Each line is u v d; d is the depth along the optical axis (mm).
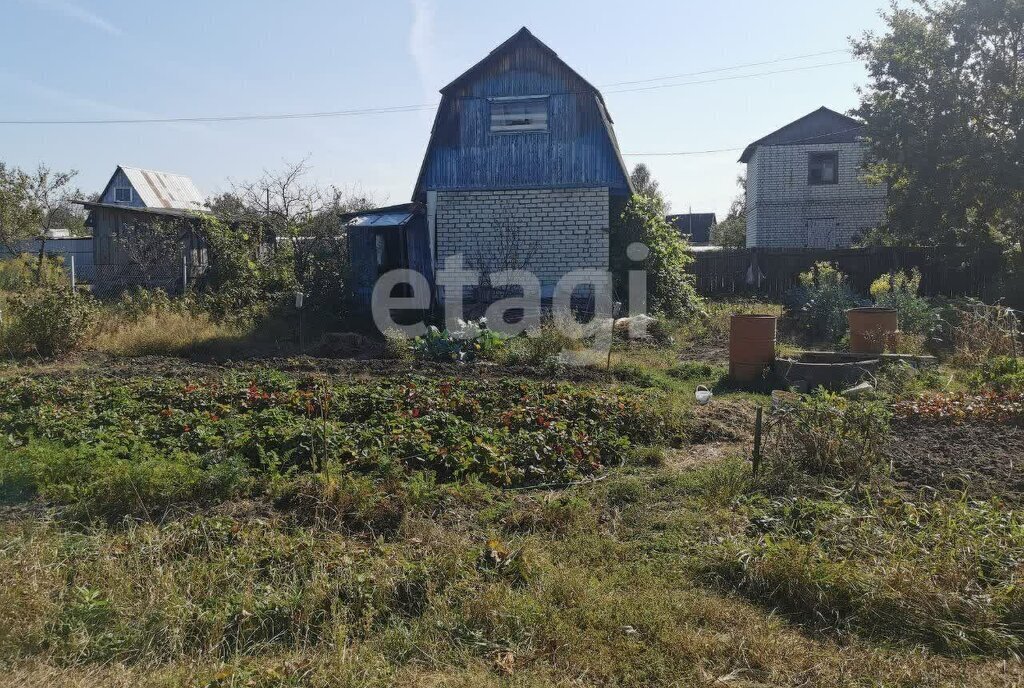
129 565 4625
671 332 14898
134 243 20016
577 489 6184
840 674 3699
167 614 4039
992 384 9328
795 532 5102
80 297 13523
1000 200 18625
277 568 4629
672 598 4332
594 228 17828
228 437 6965
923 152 18938
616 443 7203
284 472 6477
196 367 11430
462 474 6469
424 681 3607
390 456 6586
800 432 6508
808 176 30484
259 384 8945
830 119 30203
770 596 4391
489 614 4086
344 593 4301
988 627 4016
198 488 5848
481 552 4730
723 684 3611
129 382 9352
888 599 4199
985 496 5801
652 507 5703
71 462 6230
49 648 3854
